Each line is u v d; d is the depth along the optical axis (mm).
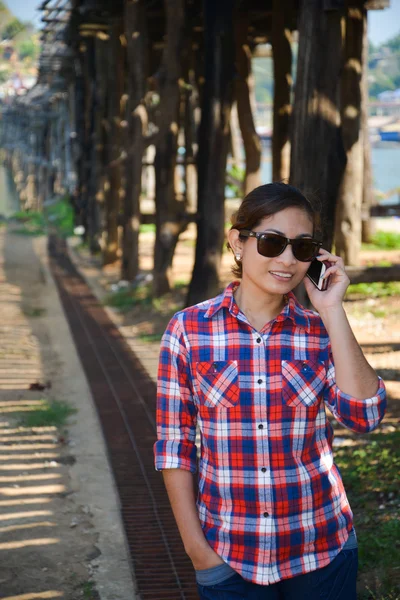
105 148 19953
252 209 1988
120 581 3844
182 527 1992
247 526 1970
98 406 7066
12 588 3729
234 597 1981
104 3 15094
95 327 11203
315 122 6480
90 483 5176
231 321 2010
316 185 6512
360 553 3818
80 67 23141
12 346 9617
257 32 14234
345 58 11289
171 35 11820
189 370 2020
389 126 40875
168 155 12133
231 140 19812
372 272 9156
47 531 4406
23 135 54500
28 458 5645
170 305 11766
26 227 31391
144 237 21125
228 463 1979
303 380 1984
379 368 7500
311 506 1990
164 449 2018
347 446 5488
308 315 2043
